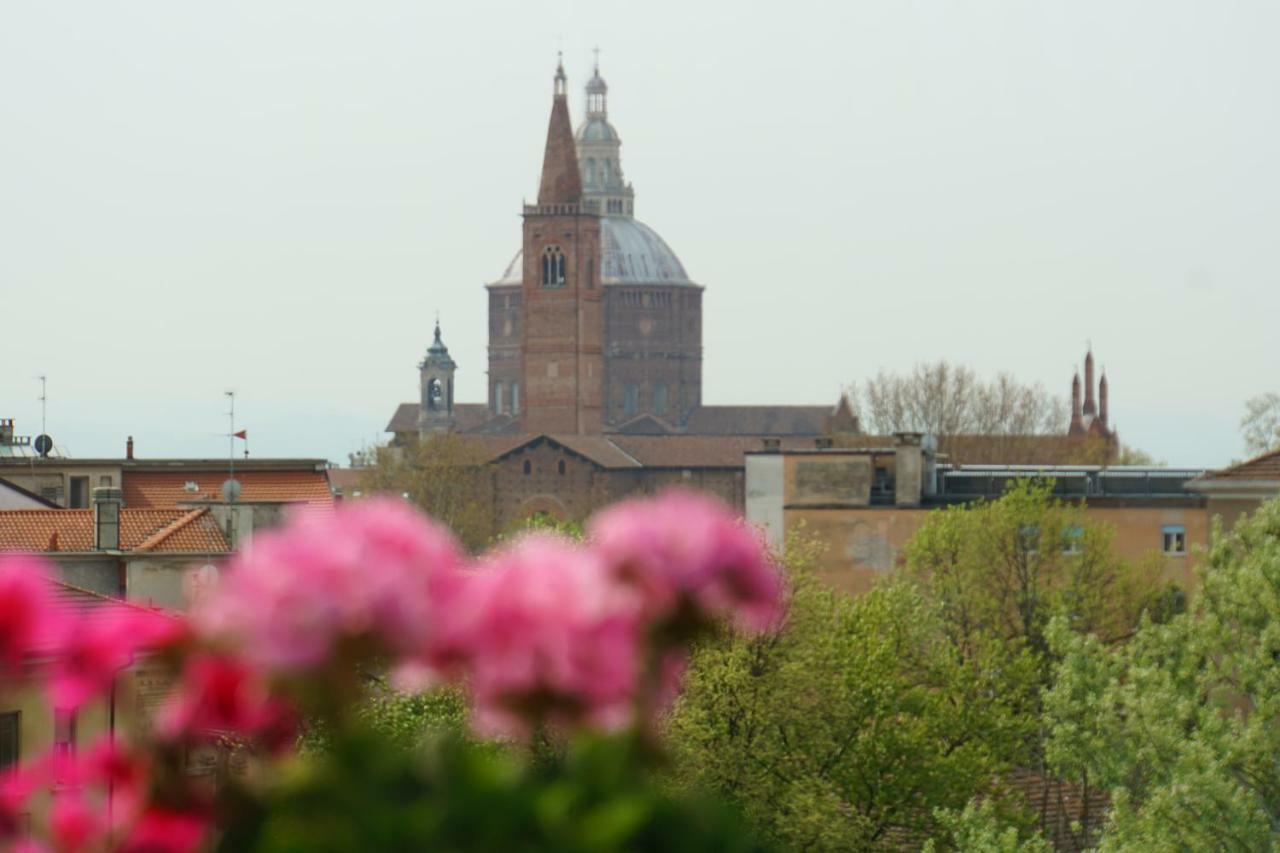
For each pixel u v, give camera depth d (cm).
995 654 16538
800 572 13238
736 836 1927
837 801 12512
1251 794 10319
